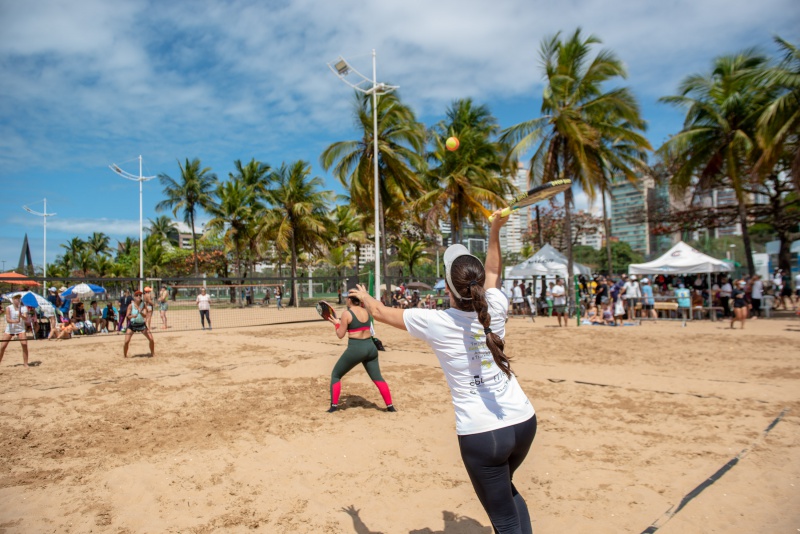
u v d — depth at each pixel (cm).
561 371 925
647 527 348
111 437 575
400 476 450
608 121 2367
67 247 7812
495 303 254
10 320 1080
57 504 402
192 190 4266
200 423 624
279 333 1775
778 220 2459
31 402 749
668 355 1098
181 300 4209
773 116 1791
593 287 2106
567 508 381
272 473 460
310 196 3741
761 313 2053
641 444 522
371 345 664
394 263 4806
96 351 1349
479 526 357
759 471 442
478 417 231
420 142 2648
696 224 2852
